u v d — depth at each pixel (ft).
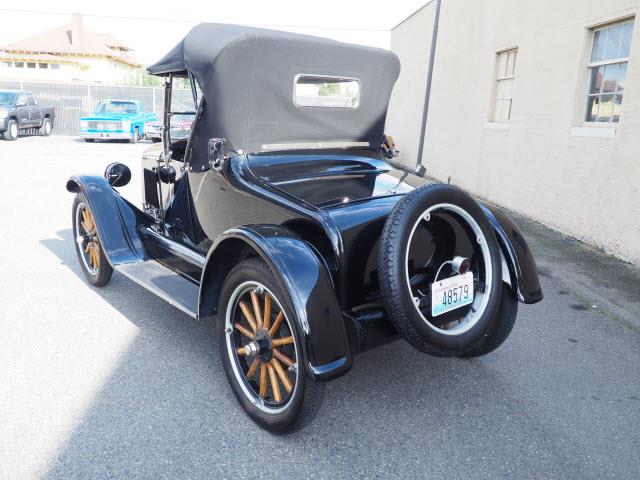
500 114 30.99
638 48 19.21
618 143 20.16
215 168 10.64
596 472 8.36
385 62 12.30
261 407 9.09
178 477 7.93
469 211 9.09
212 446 8.64
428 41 43.78
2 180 32.96
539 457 8.67
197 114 11.18
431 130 42.80
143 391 10.13
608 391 10.78
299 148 11.75
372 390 10.52
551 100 24.89
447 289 8.88
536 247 21.22
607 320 14.42
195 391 10.19
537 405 10.19
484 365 11.71
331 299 8.11
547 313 14.82
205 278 9.77
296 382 8.29
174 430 9.00
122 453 8.39
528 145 26.84
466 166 34.83
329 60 11.47
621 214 19.98
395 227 8.11
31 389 10.07
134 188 32.17
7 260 17.54
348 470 8.22
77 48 162.71
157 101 81.51
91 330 12.64
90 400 9.78
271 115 11.24
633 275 18.04
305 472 8.14
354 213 8.92
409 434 9.16
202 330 12.83
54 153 50.49
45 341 12.01
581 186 22.43
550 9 25.12
